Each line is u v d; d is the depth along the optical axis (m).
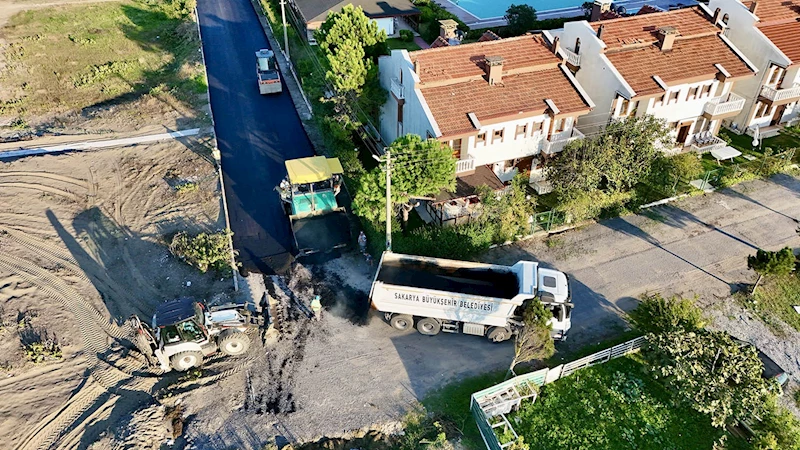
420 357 24.00
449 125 30.69
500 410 21.50
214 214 31.92
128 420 20.86
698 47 37.16
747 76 35.88
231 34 57.09
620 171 31.11
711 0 40.19
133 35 58.03
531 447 20.77
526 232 30.73
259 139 39.34
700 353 21.56
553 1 73.94
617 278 28.33
